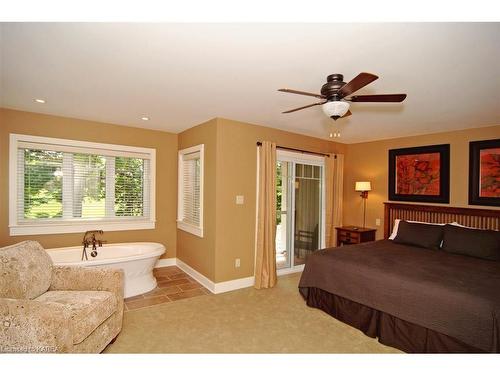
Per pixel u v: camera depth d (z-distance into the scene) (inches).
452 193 161.9
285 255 182.1
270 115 138.3
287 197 181.6
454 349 83.9
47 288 94.2
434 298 88.4
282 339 101.0
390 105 117.5
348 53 74.6
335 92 78.4
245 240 153.7
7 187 136.3
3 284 78.7
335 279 118.1
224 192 145.1
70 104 125.3
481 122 143.9
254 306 129.0
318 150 195.9
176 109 130.4
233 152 148.2
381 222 195.2
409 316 93.0
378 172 197.9
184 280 161.9
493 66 80.4
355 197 211.8
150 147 177.3
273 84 97.7
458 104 115.6
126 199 172.7
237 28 63.6
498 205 144.4
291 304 132.3
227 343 97.2
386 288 100.4
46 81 97.5
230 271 148.3
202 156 155.3
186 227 173.6
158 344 95.6
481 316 78.1
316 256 129.2
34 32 65.9
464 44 68.4
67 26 63.3
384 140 195.0
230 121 147.1
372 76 63.8
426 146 173.5
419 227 150.9
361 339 103.0
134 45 72.0
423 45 69.4
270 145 158.2
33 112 140.0
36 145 142.4
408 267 108.3
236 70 86.6
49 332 64.9
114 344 95.1
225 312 122.0
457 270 104.7
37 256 95.0
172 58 79.1
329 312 121.9
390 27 61.9
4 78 95.3
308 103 118.6
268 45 71.1
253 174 156.9
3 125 134.1
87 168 159.8
